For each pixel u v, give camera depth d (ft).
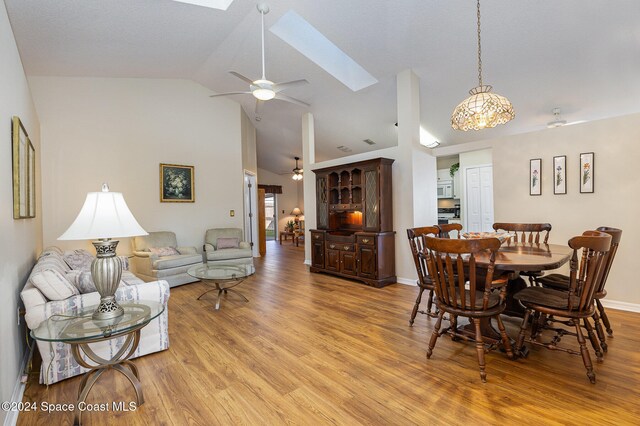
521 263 6.75
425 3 10.50
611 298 10.79
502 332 7.37
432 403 5.88
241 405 5.95
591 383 6.34
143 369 7.32
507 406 5.71
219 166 19.93
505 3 10.16
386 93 16.98
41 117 14.55
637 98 14.94
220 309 11.66
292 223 36.86
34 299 6.64
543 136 12.39
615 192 10.76
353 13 11.19
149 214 17.31
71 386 6.72
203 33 12.53
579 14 10.19
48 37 11.03
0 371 5.25
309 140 20.36
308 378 6.84
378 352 7.99
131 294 7.80
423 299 12.51
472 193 22.80
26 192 8.81
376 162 14.51
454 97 16.49
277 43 13.52
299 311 11.29
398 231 15.11
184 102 18.49
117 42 12.25
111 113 16.25
